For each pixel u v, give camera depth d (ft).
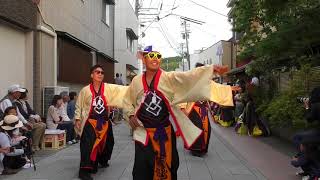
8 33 40.09
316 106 23.62
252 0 47.09
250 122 52.42
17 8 40.11
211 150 40.70
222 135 53.83
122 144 44.78
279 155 38.11
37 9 45.21
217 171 30.81
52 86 48.26
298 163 26.63
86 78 67.51
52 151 38.93
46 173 29.73
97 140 28.40
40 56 45.50
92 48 68.39
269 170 31.40
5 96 38.50
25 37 44.14
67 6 56.54
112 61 96.17
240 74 86.02
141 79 19.97
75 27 61.16
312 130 24.56
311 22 41.45
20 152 30.17
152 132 19.89
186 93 19.39
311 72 39.40
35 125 38.24
